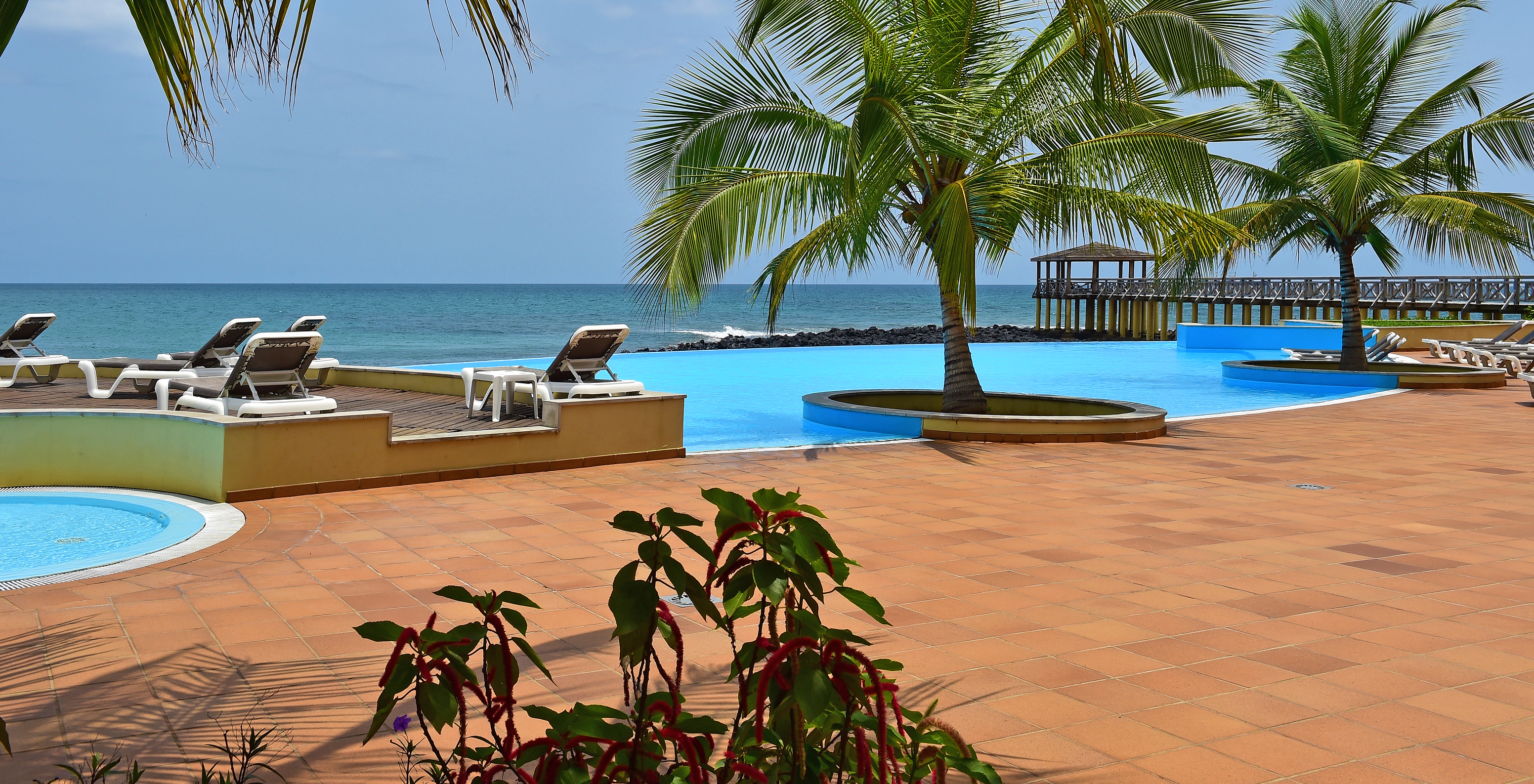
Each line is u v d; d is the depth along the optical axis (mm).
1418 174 18078
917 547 6105
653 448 9297
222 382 9430
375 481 7738
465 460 8180
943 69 11133
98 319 63500
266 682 3803
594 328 9438
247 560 5590
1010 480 8414
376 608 4754
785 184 10828
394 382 12508
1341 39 18047
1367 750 3355
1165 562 5766
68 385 11656
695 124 11039
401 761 3168
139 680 3814
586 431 8828
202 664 3988
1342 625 4648
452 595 1716
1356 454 10031
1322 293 33656
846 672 1615
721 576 1611
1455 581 5406
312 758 3182
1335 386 18391
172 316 66875
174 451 7477
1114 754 3309
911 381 20203
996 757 3279
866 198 10070
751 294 12711
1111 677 3996
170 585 5078
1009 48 11398
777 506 1661
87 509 7199
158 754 3188
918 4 10977
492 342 49938
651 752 1644
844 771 1867
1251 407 16016
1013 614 4805
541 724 3471
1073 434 10656
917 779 1875
